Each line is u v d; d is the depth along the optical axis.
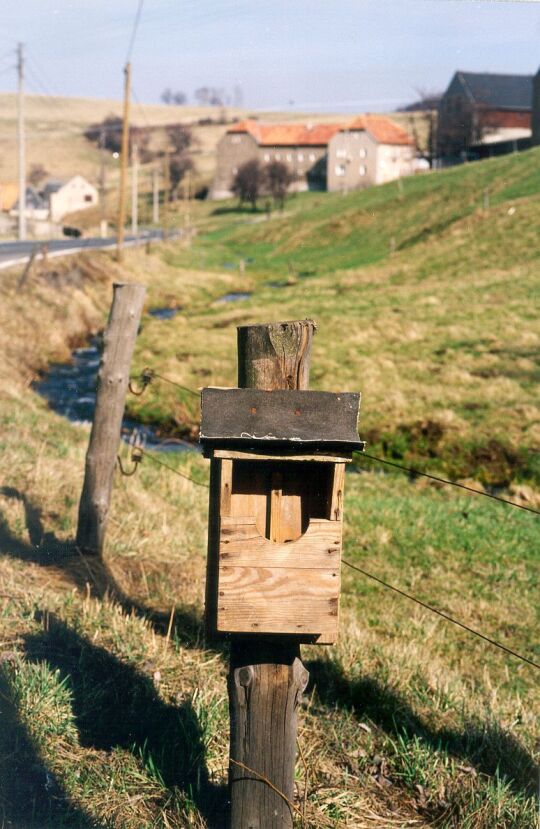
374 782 4.68
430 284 39.81
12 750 4.23
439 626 8.52
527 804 4.50
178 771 4.38
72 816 3.86
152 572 7.54
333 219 71.56
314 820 4.20
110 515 8.73
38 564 6.97
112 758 4.36
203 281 48.94
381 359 25.06
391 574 9.97
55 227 76.25
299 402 3.20
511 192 59.91
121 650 5.45
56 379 23.38
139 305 7.36
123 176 43.22
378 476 16.19
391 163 113.38
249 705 3.42
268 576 3.23
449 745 5.20
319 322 31.48
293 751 3.49
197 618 6.52
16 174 146.88
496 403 20.38
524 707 6.22
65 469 9.64
